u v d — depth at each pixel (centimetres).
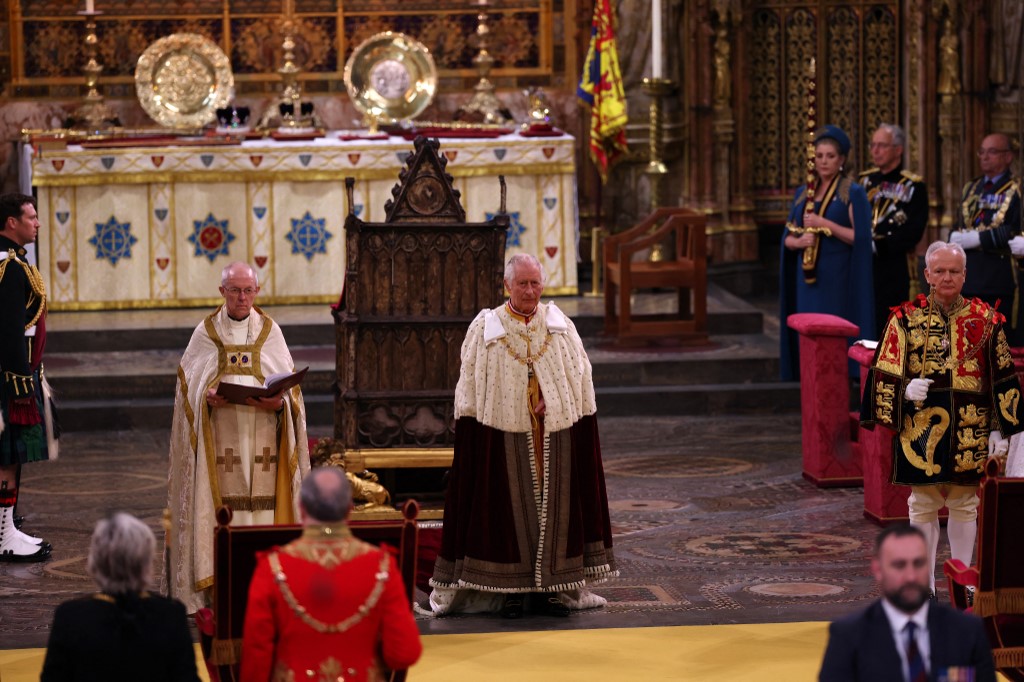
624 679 2461
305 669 1720
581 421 2852
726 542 3412
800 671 2491
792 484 3956
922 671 1625
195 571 2811
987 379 2862
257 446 2864
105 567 1692
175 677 1708
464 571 2816
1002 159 4125
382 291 3262
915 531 1623
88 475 4100
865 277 4362
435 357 3291
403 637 1742
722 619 2820
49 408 3344
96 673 1673
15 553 3306
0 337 3219
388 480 3366
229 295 2861
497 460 2806
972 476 2852
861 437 3622
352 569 1741
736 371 4884
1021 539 2225
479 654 2598
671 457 4262
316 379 4725
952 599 2395
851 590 3022
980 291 4125
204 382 2828
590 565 2856
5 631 2803
